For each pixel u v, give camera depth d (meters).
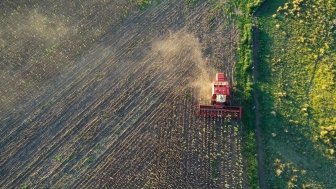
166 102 26.17
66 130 25.06
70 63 27.86
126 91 26.64
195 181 23.30
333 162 24.27
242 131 25.08
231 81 27.05
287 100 26.52
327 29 29.84
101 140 24.69
